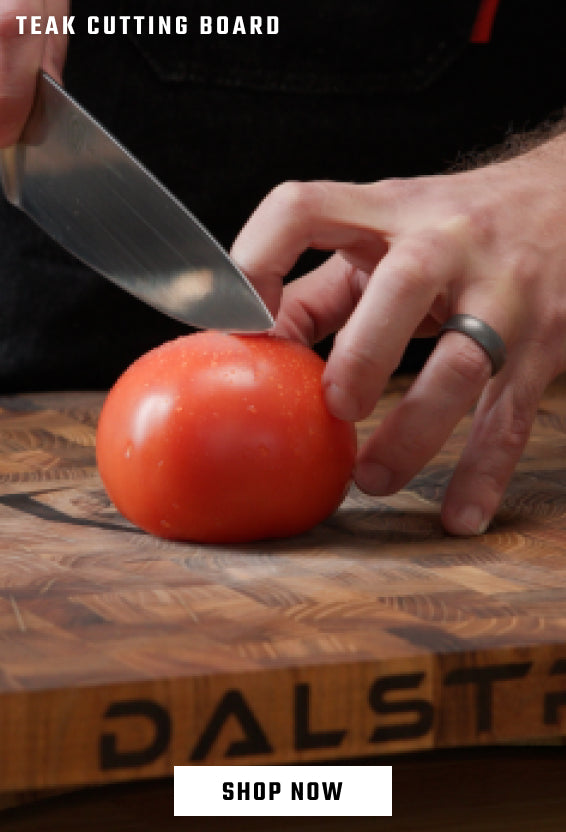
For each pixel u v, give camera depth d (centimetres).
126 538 86
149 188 87
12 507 89
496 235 87
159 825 78
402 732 75
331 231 87
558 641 76
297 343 87
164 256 88
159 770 73
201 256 86
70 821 79
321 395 85
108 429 85
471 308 86
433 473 94
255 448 83
